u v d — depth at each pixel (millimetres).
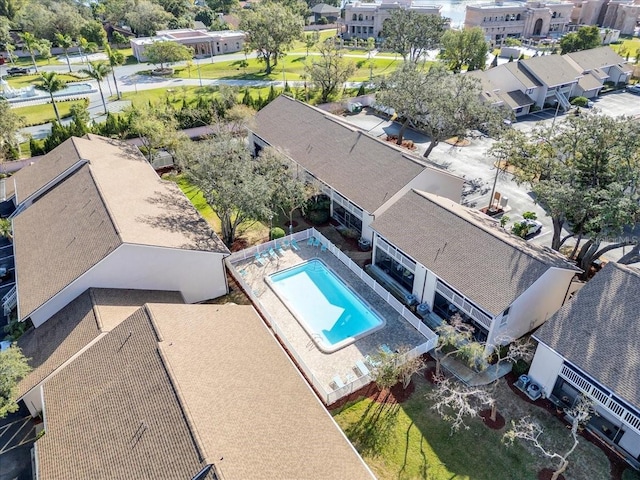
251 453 18031
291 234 40000
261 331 26422
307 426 20797
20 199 38969
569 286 30562
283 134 50500
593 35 92312
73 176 39562
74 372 23188
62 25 113000
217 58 109562
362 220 39531
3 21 107500
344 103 73188
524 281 26984
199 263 32531
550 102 75438
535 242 40156
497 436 24266
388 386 25781
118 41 121062
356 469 19703
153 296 30703
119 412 20094
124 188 37438
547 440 24031
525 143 37500
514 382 27453
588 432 24422
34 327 28422
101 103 76250
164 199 38188
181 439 17797
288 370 23938
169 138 49688
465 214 34594
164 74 94250
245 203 35344
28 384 24031
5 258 38406
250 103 66125
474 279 28578
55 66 101750
